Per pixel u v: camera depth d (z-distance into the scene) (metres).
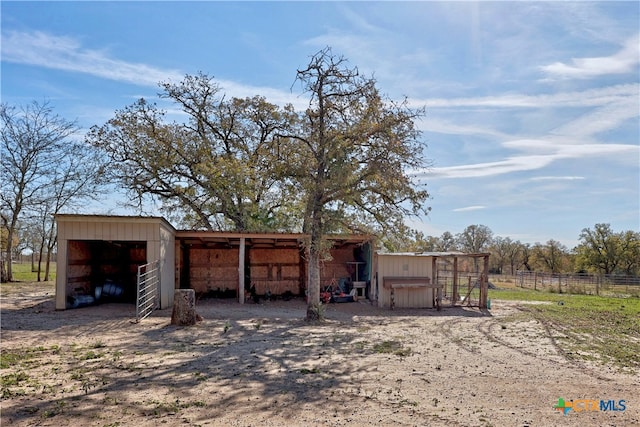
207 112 23.28
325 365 7.61
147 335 10.37
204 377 6.75
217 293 19.48
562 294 26.55
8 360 7.78
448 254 16.91
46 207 26.77
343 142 13.00
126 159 22.03
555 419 5.13
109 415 5.12
